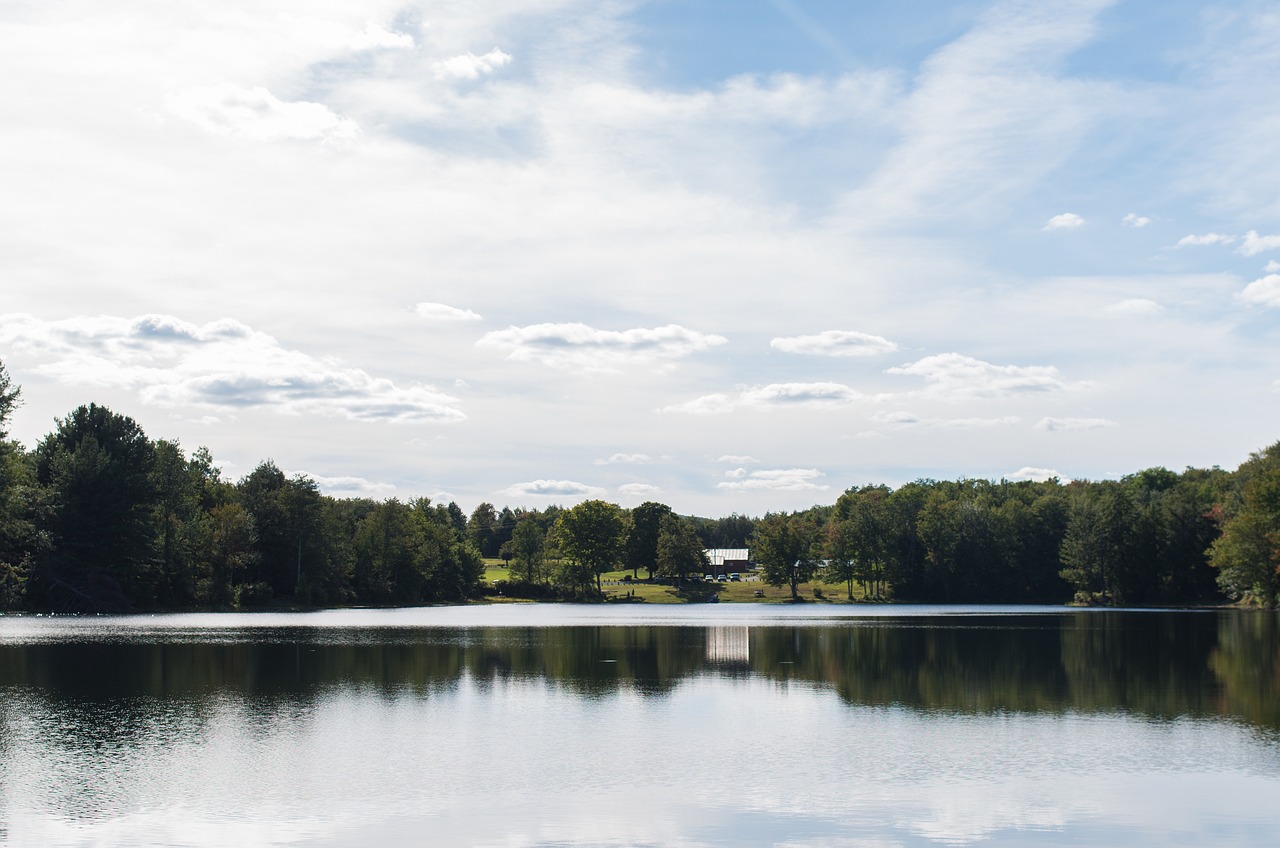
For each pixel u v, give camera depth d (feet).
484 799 78.07
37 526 358.02
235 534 430.61
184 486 434.30
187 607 411.54
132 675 154.51
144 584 390.01
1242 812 75.00
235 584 451.12
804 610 485.97
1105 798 78.95
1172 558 510.99
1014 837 69.10
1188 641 232.32
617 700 130.93
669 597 649.20
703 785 82.69
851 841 68.13
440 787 81.71
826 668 171.22
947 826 71.46
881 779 85.05
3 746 97.19
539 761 91.66
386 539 545.85
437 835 68.85
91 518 370.94
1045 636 254.27
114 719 113.19
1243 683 148.36
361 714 118.01
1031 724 112.27
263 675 155.53
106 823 70.69
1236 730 108.06
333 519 492.13
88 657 181.78
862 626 312.29
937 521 608.60
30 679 149.18
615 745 99.50
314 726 109.50
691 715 118.21
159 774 85.51
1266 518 396.37
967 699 131.85
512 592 647.56
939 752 96.12
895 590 620.90
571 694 136.46
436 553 577.84
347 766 89.20
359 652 197.36
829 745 99.60
